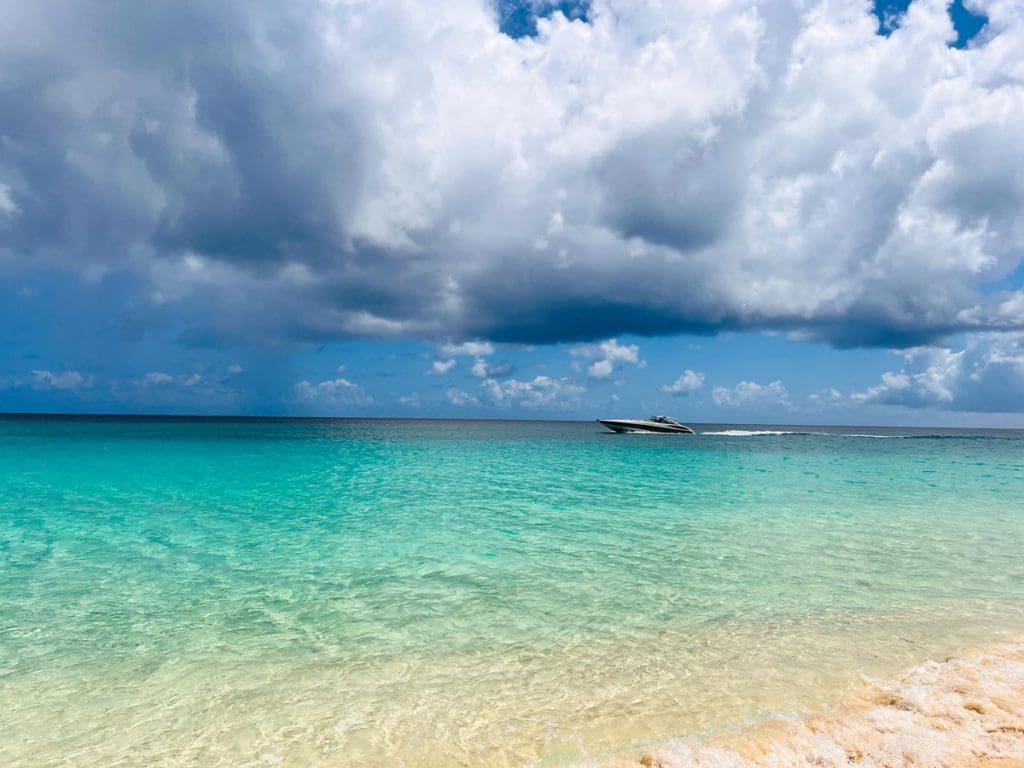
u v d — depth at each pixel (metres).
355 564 9.16
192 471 21.92
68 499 15.12
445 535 11.20
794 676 5.41
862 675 5.40
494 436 59.28
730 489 17.98
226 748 4.27
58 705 4.86
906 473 24.30
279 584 8.13
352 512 13.62
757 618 6.94
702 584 8.22
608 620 6.86
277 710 4.81
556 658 5.83
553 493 16.86
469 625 6.68
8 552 9.73
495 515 13.29
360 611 7.11
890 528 12.12
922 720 4.44
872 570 8.94
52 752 4.21
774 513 13.74
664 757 4.10
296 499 15.48
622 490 17.62
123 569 8.80
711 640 6.29
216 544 10.39
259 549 10.05
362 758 4.16
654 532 11.54
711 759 4.07
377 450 35.38
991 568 9.09
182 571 8.73
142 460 26.09
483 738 4.41
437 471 23.09
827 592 7.89
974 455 38.22
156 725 4.57
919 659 5.77
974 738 4.16
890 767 3.88
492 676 5.44
